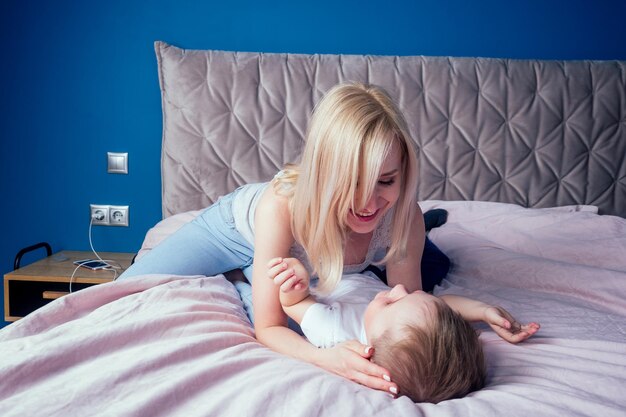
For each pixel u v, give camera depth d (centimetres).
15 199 268
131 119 265
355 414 88
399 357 100
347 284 140
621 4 270
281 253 133
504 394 95
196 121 249
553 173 258
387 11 267
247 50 266
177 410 90
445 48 271
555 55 273
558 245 189
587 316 134
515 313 139
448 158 256
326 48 268
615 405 94
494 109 256
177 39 263
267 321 129
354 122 113
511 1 269
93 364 101
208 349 110
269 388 92
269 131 250
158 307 127
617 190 261
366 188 115
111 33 260
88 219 271
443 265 179
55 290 232
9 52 258
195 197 253
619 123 260
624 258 177
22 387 94
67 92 262
